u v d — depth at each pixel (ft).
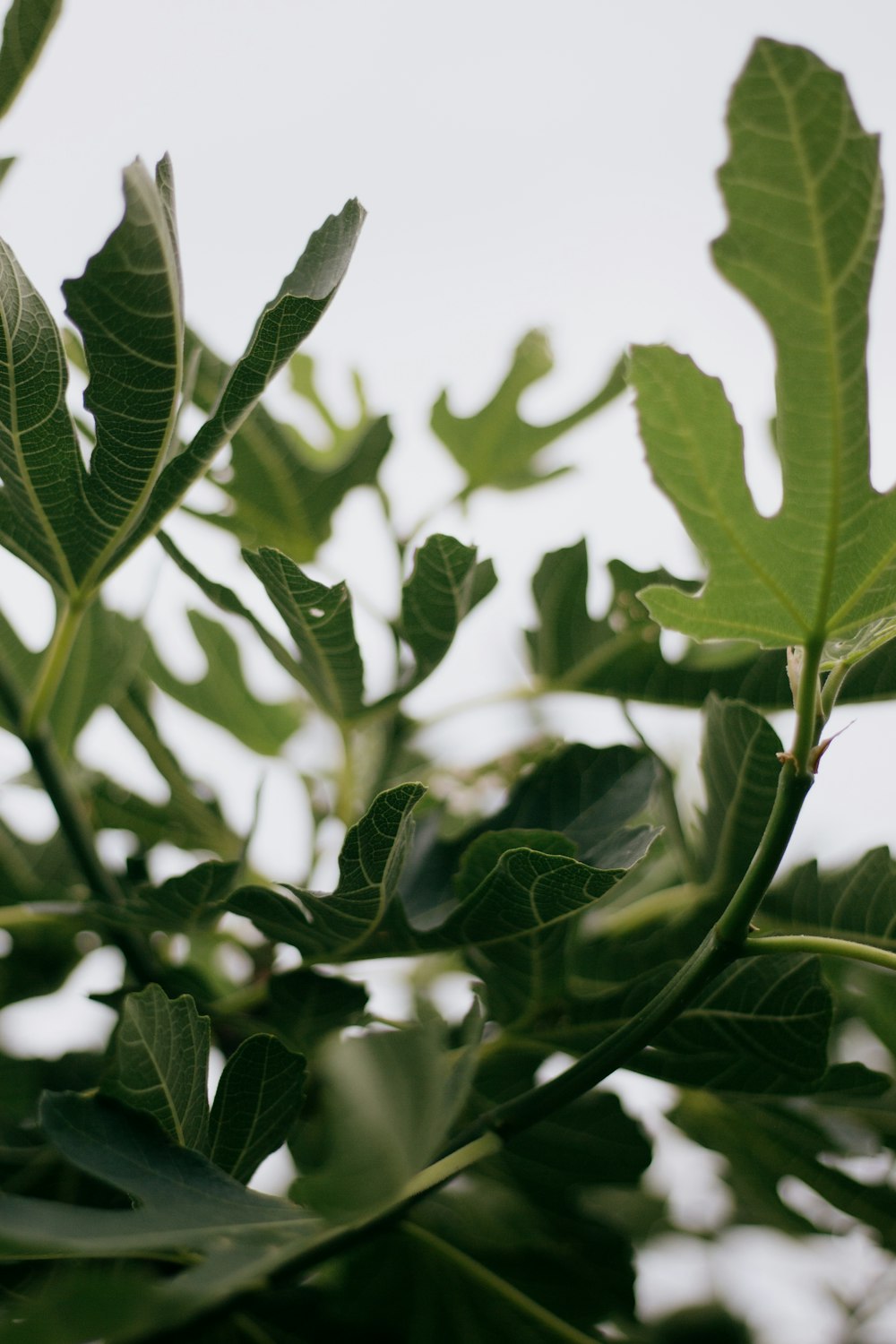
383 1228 1.49
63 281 1.75
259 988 2.17
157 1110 1.64
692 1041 1.91
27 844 2.47
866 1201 2.28
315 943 1.95
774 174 1.46
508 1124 1.58
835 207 1.46
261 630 2.21
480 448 3.20
